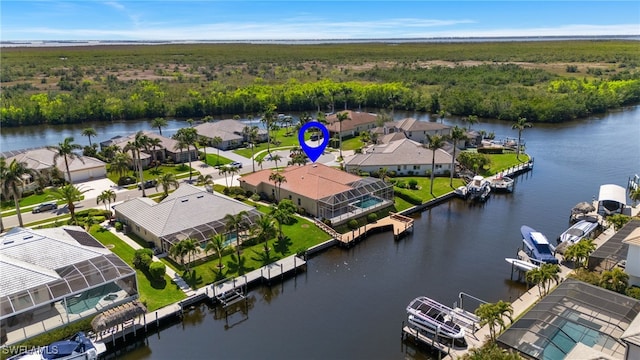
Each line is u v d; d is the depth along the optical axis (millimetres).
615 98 196000
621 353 38906
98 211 77562
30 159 98312
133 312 47688
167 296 53312
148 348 47031
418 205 84562
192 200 70188
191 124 163250
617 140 139250
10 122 169750
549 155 122000
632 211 78312
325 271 62000
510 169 105125
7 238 53219
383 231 74562
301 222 74312
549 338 40531
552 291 48281
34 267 49031
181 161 112625
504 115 175875
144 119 188500
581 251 56906
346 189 78188
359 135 142500
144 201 72000
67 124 177000
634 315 43156
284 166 107250
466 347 44625
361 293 56469
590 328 41750
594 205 82750
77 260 51531
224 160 114250
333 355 45219
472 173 100812
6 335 44594
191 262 60156
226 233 65000
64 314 48062
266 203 83562
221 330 49688
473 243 70125
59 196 85562
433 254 66625
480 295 55469
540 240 63031
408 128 134250
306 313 52531
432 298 54969
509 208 84750
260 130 138375
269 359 44812
